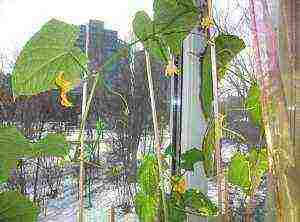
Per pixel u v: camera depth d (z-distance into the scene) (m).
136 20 0.91
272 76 0.83
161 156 0.96
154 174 0.96
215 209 0.99
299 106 0.87
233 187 1.10
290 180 0.83
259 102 0.89
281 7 0.87
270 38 0.83
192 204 0.99
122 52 0.85
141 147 1.18
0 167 0.76
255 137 1.03
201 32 1.14
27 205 0.78
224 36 0.96
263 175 1.04
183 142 1.25
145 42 0.93
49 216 1.05
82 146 0.84
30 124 1.03
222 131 1.00
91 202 1.10
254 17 0.83
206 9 0.93
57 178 1.06
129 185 1.15
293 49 0.88
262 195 1.07
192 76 1.25
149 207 0.96
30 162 1.03
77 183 1.08
